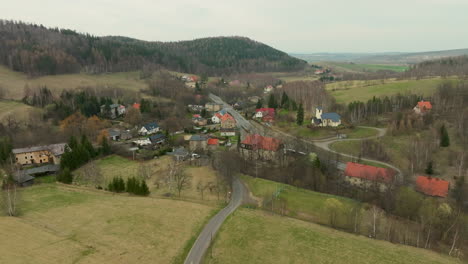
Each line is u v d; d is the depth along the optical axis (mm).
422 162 105125
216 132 162500
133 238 56375
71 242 53156
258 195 82875
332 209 70312
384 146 122062
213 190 86500
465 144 112875
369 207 75125
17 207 68000
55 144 120188
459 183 85625
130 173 104562
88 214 65625
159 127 164125
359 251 54375
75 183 91250
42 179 95875
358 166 92688
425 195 82750
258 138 119438
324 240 58031
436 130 125688
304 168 96875
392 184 85500
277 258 52250
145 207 71062
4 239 52281
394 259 52188
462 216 70250
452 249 57688
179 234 59562
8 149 108250
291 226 63781
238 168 103562
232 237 59188
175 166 108000
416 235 62875
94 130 145875
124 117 177000
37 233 55562
